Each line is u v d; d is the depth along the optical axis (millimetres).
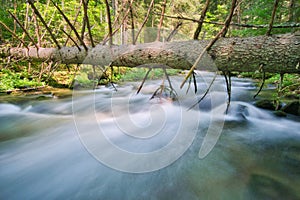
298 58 1330
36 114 3631
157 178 1866
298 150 2439
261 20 4789
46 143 2521
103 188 1730
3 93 4805
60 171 1944
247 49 1548
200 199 1615
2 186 1715
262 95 4953
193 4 10062
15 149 2361
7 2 8898
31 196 1627
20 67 5969
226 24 1349
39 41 4816
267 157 2285
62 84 5887
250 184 1803
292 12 4508
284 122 3271
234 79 7605
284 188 1744
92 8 8328
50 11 7254
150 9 2406
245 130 3059
